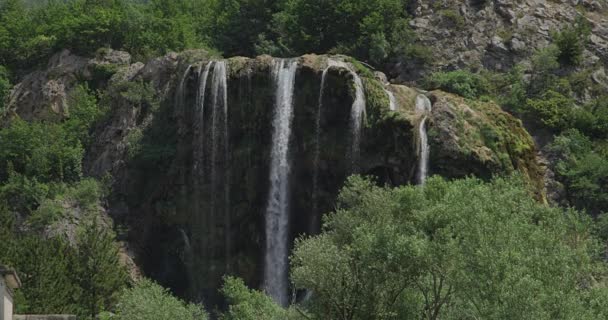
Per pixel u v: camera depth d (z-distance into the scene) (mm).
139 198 82312
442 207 49062
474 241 45594
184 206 81188
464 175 73938
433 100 80375
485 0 97062
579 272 47844
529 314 41125
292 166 78438
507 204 48938
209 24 108000
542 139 85688
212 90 80938
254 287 78812
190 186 81312
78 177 84875
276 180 78875
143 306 61062
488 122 77562
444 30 95000
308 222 77938
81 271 67250
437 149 74312
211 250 80250
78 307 63938
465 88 87000
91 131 87625
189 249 80688
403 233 50156
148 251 81375
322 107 77562
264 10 102562
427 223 49469
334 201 76875
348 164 76750
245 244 79812
